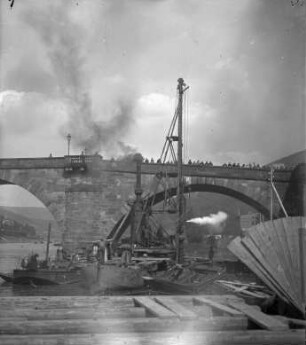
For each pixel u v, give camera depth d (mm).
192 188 50531
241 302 10367
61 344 7359
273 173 43062
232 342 7688
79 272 32062
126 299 10539
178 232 33844
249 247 10656
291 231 9742
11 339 7355
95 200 46031
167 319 8547
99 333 8070
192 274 26312
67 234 45875
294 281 9297
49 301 10172
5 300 10195
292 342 7707
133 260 31250
